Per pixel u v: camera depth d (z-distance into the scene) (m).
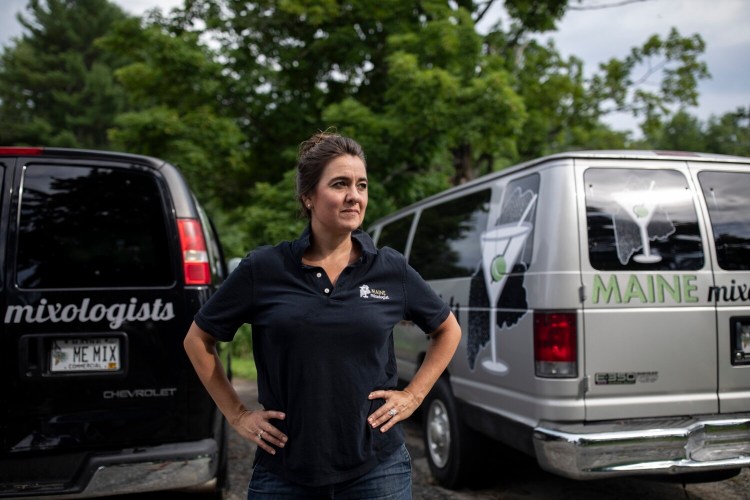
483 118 9.27
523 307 3.23
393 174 10.41
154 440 2.90
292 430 1.73
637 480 4.05
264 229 9.48
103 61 36.72
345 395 1.71
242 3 11.22
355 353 1.73
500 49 12.93
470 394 3.73
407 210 5.61
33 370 2.80
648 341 3.05
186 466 2.86
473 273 3.85
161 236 3.04
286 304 1.73
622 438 2.87
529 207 3.35
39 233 2.93
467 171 11.88
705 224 3.23
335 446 1.71
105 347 2.88
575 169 3.16
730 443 3.03
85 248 2.96
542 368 3.04
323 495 1.74
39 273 2.88
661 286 3.10
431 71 9.02
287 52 11.13
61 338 2.84
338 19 11.02
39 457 2.78
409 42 9.91
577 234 3.06
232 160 10.30
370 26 11.06
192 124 10.30
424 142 9.91
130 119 10.12
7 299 2.81
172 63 10.18
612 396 3.01
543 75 14.38
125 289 2.93
